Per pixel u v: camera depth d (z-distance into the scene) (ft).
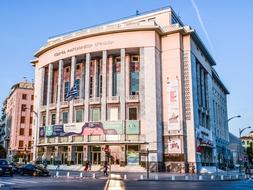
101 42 162.50
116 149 149.48
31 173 109.19
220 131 247.50
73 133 157.79
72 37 169.58
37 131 180.45
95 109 159.63
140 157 144.46
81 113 163.84
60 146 164.45
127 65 164.35
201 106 178.19
